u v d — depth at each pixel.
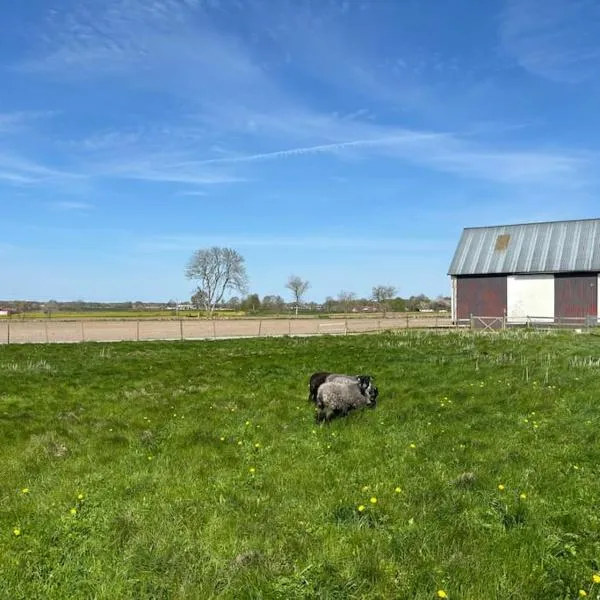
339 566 6.34
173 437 12.20
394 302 120.94
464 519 7.44
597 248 45.84
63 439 12.30
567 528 7.17
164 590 5.99
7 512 8.11
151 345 33.62
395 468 9.62
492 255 50.84
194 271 119.81
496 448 10.62
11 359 26.41
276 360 24.09
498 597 5.69
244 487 8.95
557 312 46.78
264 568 6.32
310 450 10.91
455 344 28.77
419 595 5.71
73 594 5.95
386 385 17.41
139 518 7.74
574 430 11.66
